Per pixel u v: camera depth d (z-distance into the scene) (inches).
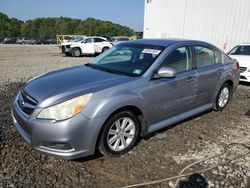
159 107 150.6
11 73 380.2
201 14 563.5
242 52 353.1
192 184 116.3
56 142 115.8
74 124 115.0
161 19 677.3
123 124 134.8
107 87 128.0
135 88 136.3
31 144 120.6
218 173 125.2
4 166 123.7
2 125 170.2
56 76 148.3
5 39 2155.5
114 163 130.6
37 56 726.5
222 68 199.6
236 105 235.6
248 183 118.0
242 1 485.4
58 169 123.7
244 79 315.0
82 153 120.7
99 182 115.4
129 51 169.5
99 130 122.1
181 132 170.2
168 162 133.0
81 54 776.3
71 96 118.6
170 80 153.9
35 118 117.5
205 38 563.5
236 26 502.0
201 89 180.7
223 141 159.9
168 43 167.5
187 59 171.3
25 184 111.7
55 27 4362.7
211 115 205.2
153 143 152.5
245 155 143.2
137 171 124.4
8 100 227.9
